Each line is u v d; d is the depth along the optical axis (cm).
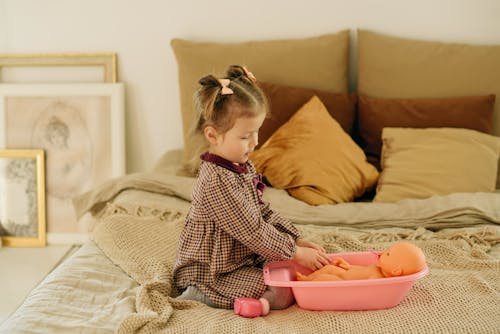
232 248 163
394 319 145
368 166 254
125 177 241
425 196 238
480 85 273
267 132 264
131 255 185
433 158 246
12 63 299
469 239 193
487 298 154
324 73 282
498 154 251
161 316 144
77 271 173
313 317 148
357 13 290
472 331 140
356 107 281
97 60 297
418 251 154
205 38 295
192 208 170
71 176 301
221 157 162
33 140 300
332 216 216
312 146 246
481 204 218
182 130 304
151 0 292
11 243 301
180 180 238
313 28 292
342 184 243
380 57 280
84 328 142
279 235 161
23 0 293
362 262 171
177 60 288
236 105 156
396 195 241
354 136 281
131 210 212
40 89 296
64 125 299
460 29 288
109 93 295
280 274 164
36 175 299
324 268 161
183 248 168
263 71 282
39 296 157
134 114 304
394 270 153
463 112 263
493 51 276
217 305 161
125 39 296
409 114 267
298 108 269
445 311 148
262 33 294
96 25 295
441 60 277
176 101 302
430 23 288
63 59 297
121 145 298
